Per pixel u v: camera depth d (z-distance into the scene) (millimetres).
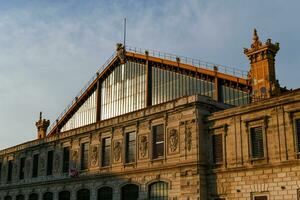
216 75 63281
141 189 51438
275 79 56812
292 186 38688
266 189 40594
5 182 78750
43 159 70375
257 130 42625
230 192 43562
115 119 57594
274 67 57594
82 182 60906
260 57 57719
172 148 48969
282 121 40531
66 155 65938
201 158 46094
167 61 70688
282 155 39969
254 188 41531
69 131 65688
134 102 75125
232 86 61625
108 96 81625
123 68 79812
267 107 41781
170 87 69812
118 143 56469
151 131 52094
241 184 42719
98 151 59406
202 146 46625
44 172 69250
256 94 56844
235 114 44500
